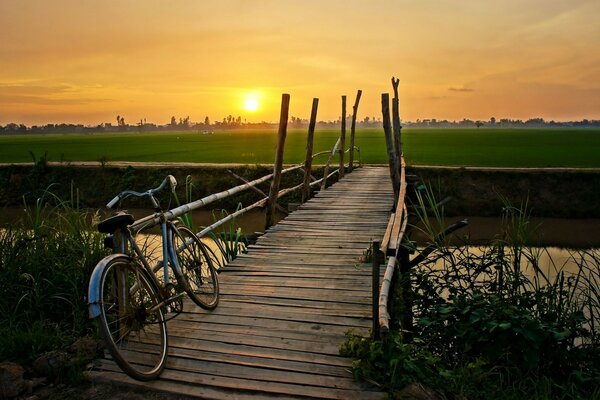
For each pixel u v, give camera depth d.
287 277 5.88
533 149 34.91
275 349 4.06
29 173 21.42
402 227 6.02
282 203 18.00
